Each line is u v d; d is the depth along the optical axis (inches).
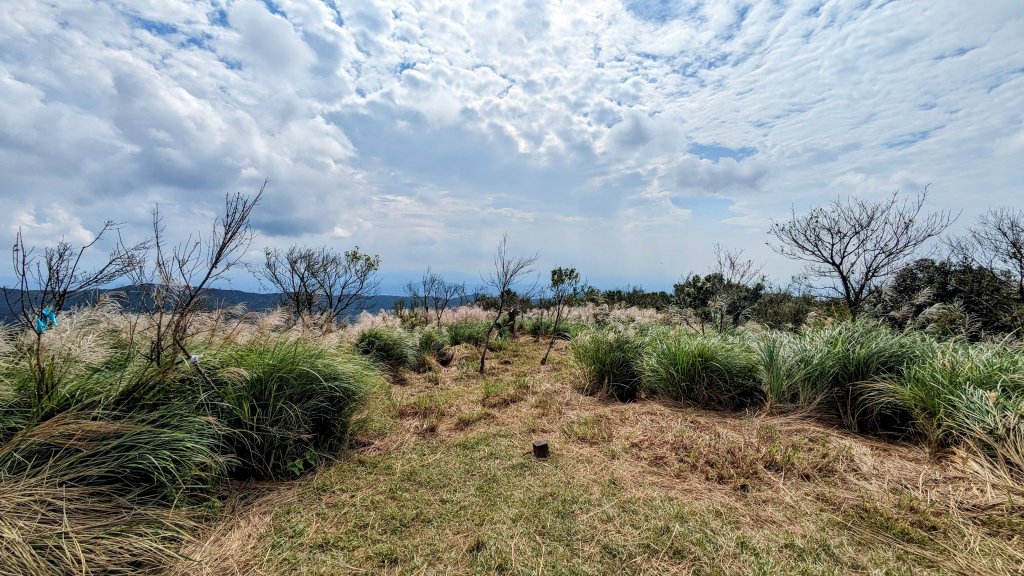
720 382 179.0
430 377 255.4
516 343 409.7
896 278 299.4
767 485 111.1
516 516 99.8
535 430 160.1
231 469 116.1
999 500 95.7
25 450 88.4
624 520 97.2
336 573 81.0
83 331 121.2
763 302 382.6
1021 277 257.0
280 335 164.7
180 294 123.8
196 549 87.0
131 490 94.4
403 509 103.7
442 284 546.6
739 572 79.0
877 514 95.6
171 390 116.3
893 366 152.9
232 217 127.7
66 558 73.4
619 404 191.5
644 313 505.4
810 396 159.9
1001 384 124.0
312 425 138.3
